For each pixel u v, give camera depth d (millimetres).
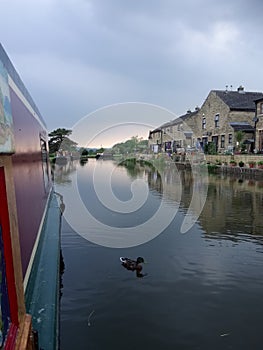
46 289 4289
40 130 8820
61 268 7340
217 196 17562
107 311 5605
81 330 5051
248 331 5066
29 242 4688
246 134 35688
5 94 2137
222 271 7285
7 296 2127
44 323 3455
